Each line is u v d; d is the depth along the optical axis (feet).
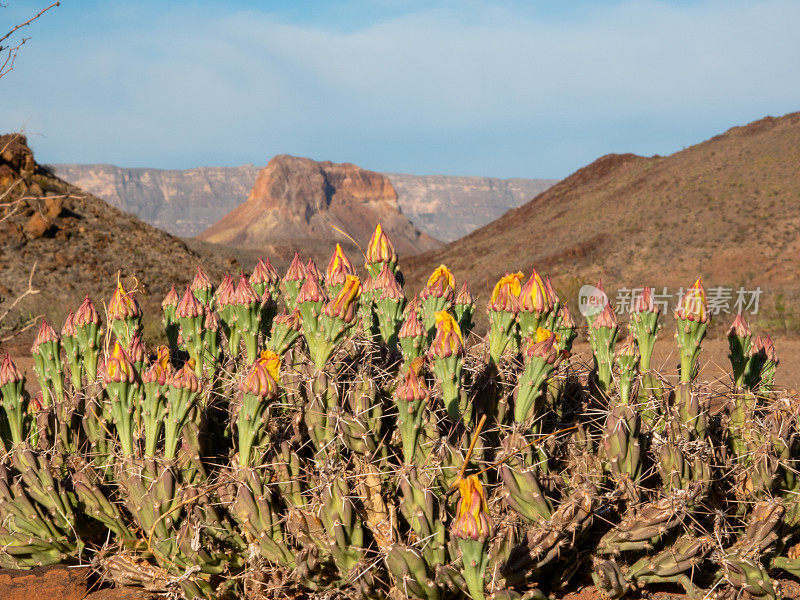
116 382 9.82
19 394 11.00
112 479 11.21
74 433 11.44
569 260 169.99
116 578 10.44
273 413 10.60
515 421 10.00
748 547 9.92
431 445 9.33
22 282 76.23
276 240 368.07
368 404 9.52
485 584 8.84
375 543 9.41
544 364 9.61
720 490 10.77
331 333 9.55
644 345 11.30
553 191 286.46
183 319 11.10
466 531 8.01
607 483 10.31
